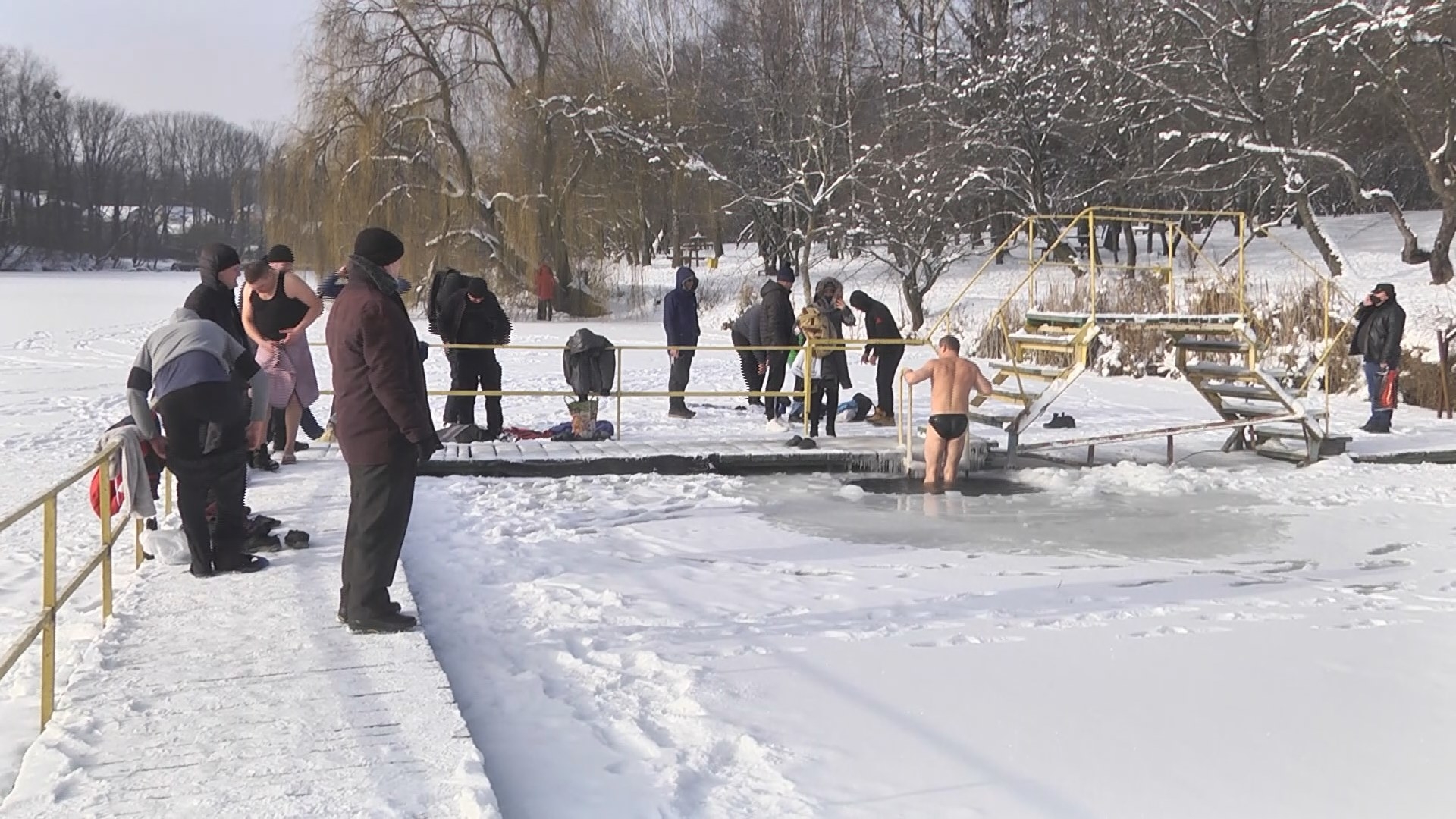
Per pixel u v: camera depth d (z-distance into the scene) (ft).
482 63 110.73
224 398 20.42
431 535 26.45
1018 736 14.88
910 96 119.65
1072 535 27.66
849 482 34.99
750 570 23.91
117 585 21.81
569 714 15.53
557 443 38.09
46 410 47.01
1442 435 43.34
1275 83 92.12
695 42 154.30
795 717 15.46
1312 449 38.11
